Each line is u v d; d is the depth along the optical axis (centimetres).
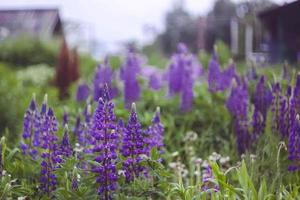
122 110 315
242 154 261
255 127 267
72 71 479
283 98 258
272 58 550
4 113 334
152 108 342
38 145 239
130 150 218
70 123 309
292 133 233
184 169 265
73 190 210
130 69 346
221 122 311
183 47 359
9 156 231
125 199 211
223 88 333
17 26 1272
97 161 211
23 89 450
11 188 216
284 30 555
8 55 789
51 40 855
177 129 314
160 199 231
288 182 235
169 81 357
